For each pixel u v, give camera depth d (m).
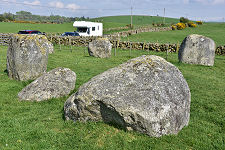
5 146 4.71
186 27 65.25
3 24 55.94
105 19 115.25
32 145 4.77
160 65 5.85
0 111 6.61
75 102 5.70
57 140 5.07
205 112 7.29
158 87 5.34
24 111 6.77
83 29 38.31
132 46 26.08
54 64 14.75
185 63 16.45
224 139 5.41
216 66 16.34
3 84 9.36
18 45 9.97
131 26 59.50
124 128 5.39
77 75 11.75
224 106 7.87
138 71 5.62
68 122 5.87
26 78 10.27
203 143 5.14
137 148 4.80
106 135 5.26
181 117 5.52
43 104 7.40
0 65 13.45
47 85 7.82
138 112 4.94
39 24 62.41
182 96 5.65
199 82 11.13
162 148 4.79
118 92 5.25
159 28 55.50
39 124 5.80
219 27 65.81
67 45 28.73
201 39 16.00
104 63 15.97
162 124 5.04
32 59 10.30
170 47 24.14
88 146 4.86
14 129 5.41
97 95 5.32
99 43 18.77
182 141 5.17
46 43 11.13
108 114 5.50
